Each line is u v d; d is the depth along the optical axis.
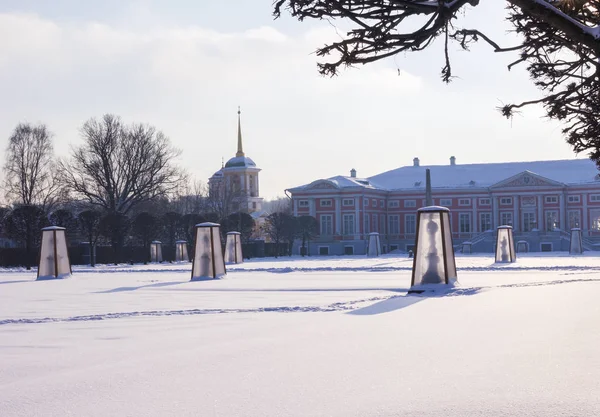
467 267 36.12
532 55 9.33
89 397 6.59
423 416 5.56
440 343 9.01
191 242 66.12
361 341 9.45
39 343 10.28
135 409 6.07
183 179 70.94
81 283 27.69
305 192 96.62
